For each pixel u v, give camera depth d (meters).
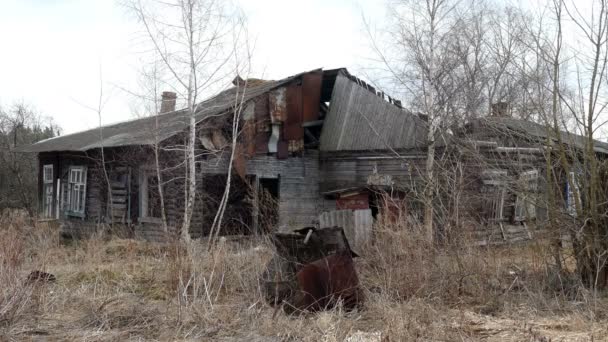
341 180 18.75
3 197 29.09
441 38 15.84
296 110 18.33
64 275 10.06
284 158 18.09
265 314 7.37
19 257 8.73
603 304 7.85
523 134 9.54
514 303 8.14
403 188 15.20
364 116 18.44
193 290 8.13
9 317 7.05
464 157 13.22
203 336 6.74
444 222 9.89
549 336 6.51
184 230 13.23
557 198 9.27
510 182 9.77
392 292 8.00
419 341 6.26
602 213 8.77
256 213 16.16
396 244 8.95
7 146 30.59
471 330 6.69
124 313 7.59
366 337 6.49
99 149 18.25
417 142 16.38
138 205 17.06
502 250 10.55
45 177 21.38
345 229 13.93
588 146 8.77
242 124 16.72
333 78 19.94
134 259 11.85
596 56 8.64
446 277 8.60
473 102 15.32
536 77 9.59
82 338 6.62
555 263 9.31
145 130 15.95
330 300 7.52
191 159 13.87
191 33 13.97
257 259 9.12
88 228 18.50
